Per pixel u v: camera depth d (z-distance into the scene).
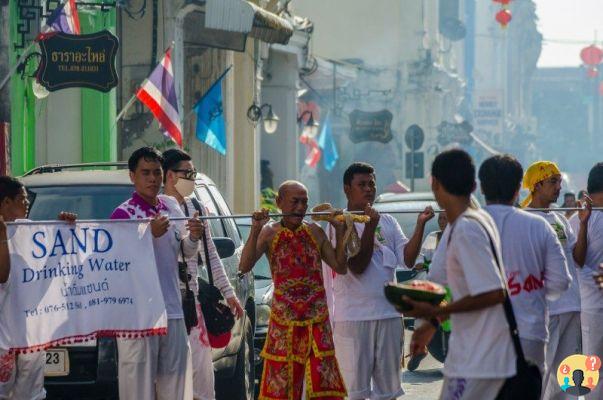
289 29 45.31
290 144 66.38
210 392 18.28
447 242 12.92
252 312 23.62
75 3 30.45
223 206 23.00
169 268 17.20
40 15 30.14
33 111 33.12
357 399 18.28
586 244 18.66
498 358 12.56
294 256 17.66
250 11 40.22
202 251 18.61
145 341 16.80
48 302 16.34
